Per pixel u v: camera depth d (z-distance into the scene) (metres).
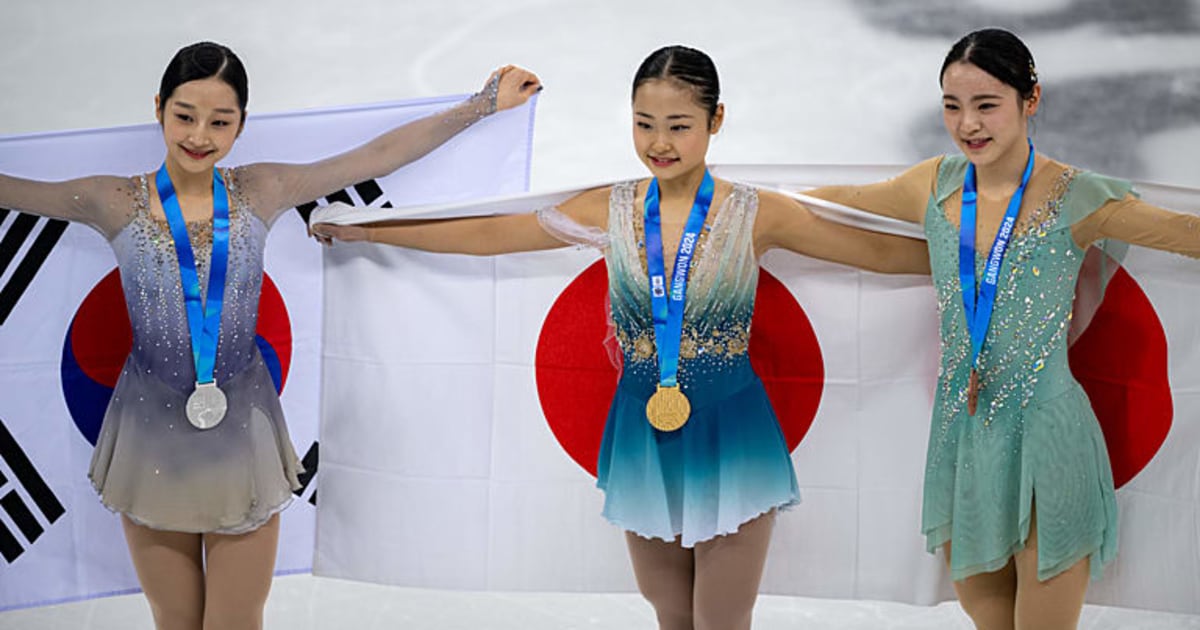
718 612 14.44
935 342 15.55
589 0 29.52
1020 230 13.56
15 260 15.71
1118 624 16.95
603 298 15.80
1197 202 14.31
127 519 14.63
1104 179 13.46
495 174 16.00
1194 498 15.34
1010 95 13.19
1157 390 15.19
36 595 16.27
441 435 16.20
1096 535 13.74
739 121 25.06
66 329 15.88
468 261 15.91
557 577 16.31
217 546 14.62
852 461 15.87
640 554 14.76
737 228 14.16
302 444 16.47
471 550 16.33
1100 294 14.77
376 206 16.02
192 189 14.38
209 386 14.30
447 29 28.33
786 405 15.86
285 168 14.97
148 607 17.61
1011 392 13.66
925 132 24.73
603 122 25.11
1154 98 25.11
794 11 28.83
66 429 16.03
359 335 16.17
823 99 25.73
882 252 14.63
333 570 16.62
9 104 25.19
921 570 15.93
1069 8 28.14
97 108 25.14
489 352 16.05
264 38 27.73
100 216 14.39
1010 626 14.38
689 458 14.14
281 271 16.12
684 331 14.15
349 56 27.06
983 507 13.80
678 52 13.70
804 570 16.11
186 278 14.25
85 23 28.17
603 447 14.84
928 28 27.88
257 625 14.95
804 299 15.67
